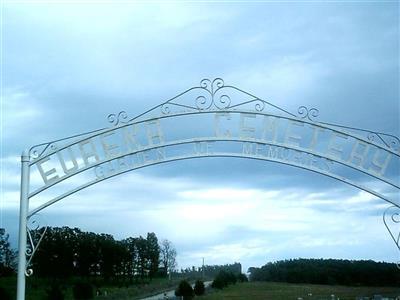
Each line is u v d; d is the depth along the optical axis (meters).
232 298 46.91
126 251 69.44
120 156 10.32
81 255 61.00
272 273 76.44
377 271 55.41
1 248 48.84
